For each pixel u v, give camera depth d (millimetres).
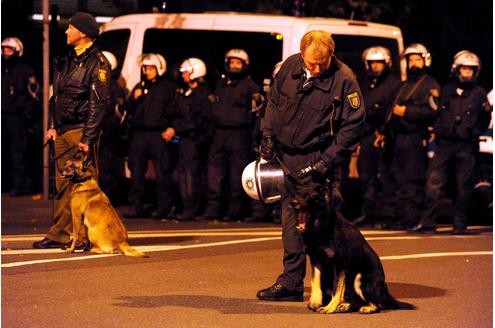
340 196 10164
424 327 9641
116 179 17922
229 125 16781
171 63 18078
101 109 13109
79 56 13211
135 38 18266
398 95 16172
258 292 10656
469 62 15836
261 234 15328
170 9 19234
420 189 16359
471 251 13984
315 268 10031
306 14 22234
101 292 10867
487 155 17375
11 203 18984
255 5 22609
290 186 10328
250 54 17469
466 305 10656
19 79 19812
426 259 13281
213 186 17109
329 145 10320
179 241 14484
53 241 13562
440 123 16031
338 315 9984
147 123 17141
